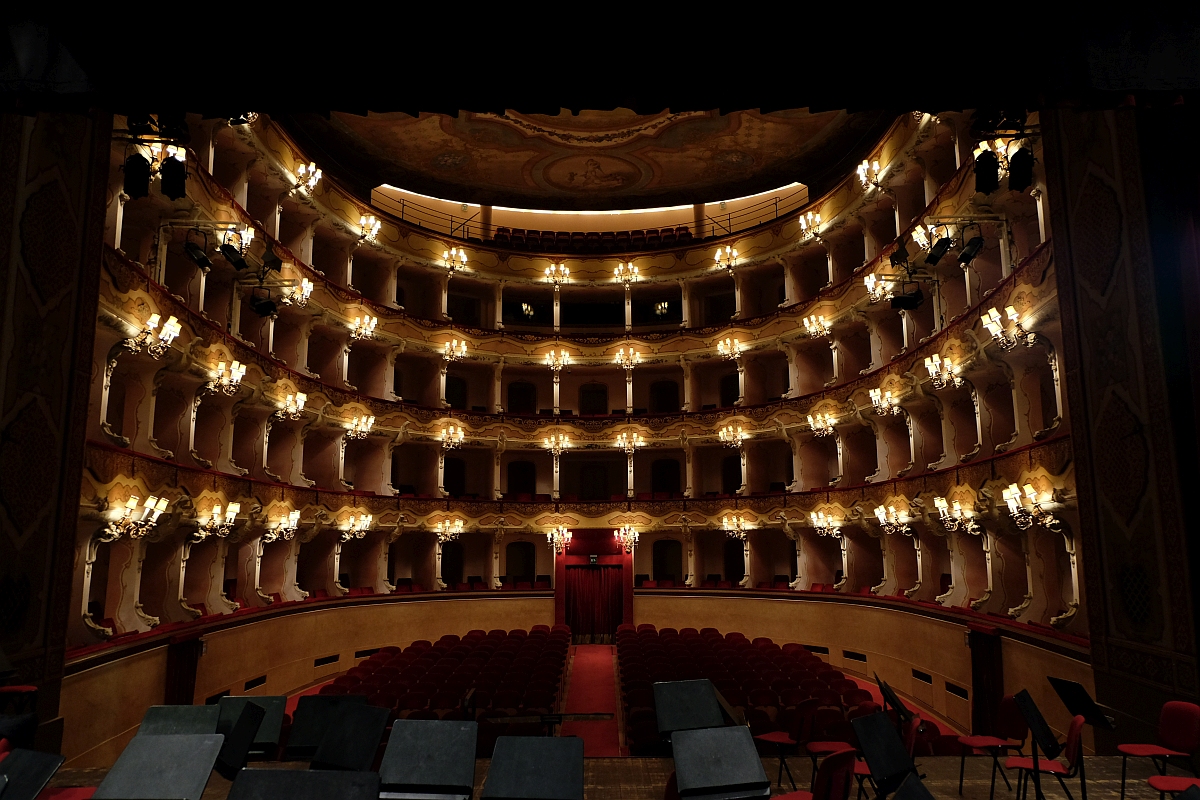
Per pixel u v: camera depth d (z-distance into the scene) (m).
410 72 6.30
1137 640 10.77
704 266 33.62
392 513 29.00
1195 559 9.71
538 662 19.64
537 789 5.96
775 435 30.31
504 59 6.29
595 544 32.44
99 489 13.30
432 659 20.41
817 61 6.28
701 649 21.81
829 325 27.84
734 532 30.78
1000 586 17.75
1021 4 6.14
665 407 36.03
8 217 10.69
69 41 6.07
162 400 18.73
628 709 15.47
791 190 33.56
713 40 6.24
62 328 11.73
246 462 22.70
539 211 35.91
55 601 11.43
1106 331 11.45
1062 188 12.63
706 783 6.21
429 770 6.24
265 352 22.92
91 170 12.45
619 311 36.78
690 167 30.39
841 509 26.41
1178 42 6.16
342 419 26.86
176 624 17.03
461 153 29.08
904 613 22.02
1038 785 7.75
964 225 17.80
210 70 6.21
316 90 6.31
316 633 24.50
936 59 6.22
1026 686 15.14
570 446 33.06
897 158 23.06
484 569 33.16
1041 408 16.66
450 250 33.00
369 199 30.59
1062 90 6.15
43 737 11.04
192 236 19.14
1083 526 12.06
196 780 5.67
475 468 34.69
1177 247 10.12
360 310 28.56
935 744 11.48
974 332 17.58
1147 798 8.58
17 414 10.72
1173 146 9.55
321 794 5.41
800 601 27.89
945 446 20.98
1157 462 10.31
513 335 33.72
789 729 11.69
